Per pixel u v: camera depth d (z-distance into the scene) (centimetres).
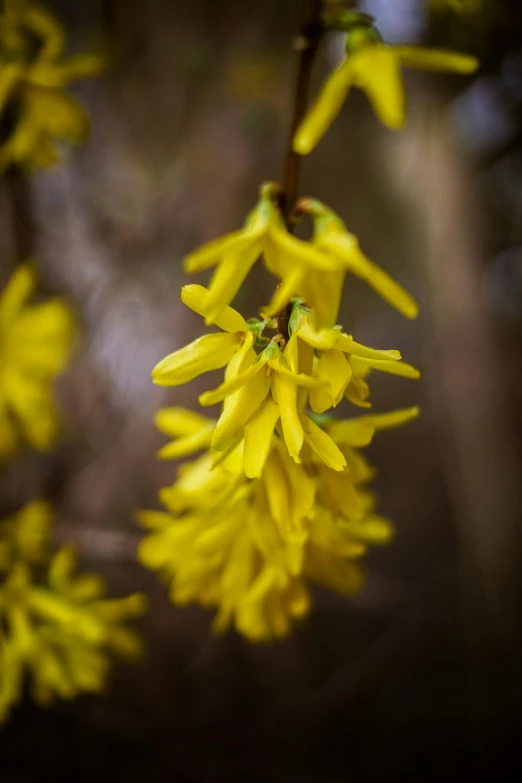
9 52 36
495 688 63
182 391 56
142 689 55
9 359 38
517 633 63
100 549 46
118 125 55
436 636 65
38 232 49
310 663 62
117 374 51
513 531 62
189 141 57
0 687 35
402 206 65
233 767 55
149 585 54
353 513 29
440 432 66
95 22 52
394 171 64
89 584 37
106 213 54
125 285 53
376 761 59
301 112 30
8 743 49
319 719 60
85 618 35
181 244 56
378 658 63
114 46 51
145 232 55
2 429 38
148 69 56
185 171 57
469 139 61
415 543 72
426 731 61
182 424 32
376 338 76
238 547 31
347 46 28
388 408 78
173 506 32
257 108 59
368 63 27
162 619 56
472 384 62
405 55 28
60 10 52
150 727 54
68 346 40
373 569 68
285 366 27
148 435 53
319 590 64
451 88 58
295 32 57
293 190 29
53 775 50
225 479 30
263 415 27
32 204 48
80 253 52
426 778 58
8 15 36
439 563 70
